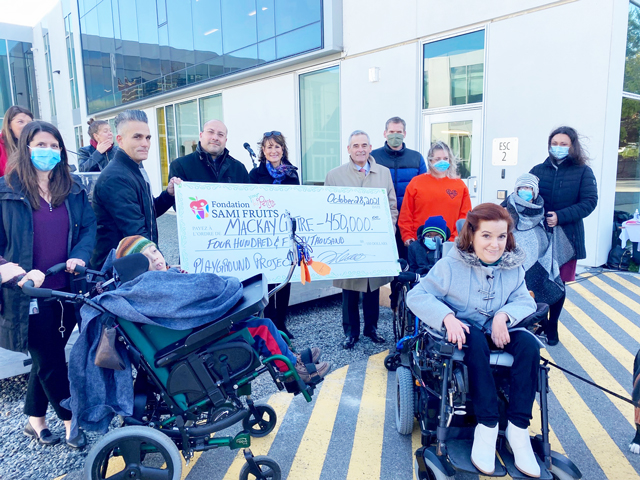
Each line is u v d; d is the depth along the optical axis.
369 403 3.30
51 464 2.66
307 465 2.62
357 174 4.18
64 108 20.42
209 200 3.42
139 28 13.86
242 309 2.23
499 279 2.52
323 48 8.70
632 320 4.78
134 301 2.15
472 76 7.17
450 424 2.38
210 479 2.52
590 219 6.38
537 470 2.04
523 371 2.18
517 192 3.95
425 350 2.58
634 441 2.71
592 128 6.04
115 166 3.06
